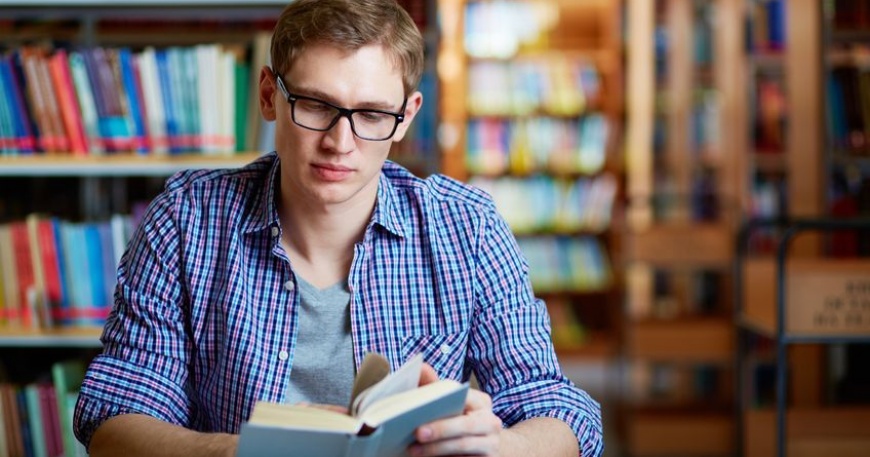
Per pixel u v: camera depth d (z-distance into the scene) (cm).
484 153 616
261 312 137
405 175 144
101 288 261
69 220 303
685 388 458
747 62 440
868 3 398
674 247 432
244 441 99
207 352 138
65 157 257
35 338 258
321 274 138
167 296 139
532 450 123
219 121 258
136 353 137
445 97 616
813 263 306
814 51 404
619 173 560
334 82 120
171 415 136
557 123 614
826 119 399
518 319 143
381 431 100
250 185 141
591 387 558
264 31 336
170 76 257
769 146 447
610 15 600
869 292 284
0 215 299
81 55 257
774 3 441
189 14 274
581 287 616
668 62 481
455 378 142
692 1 479
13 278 260
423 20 311
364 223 137
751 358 421
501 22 615
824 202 401
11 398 255
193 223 139
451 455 109
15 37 303
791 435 314
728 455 418
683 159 474
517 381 138
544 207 614
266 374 136
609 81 602
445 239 142
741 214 436
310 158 123
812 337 285
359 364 137
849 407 360
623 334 461
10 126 259
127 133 258
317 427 100
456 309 141
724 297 462
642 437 420
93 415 133
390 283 139
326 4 122
